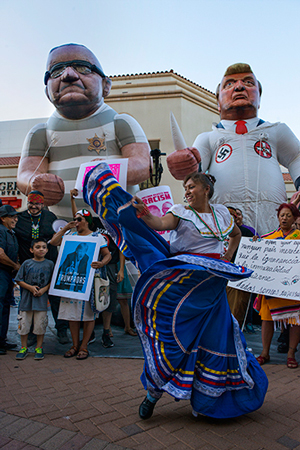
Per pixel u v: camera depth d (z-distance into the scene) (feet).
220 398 7.64
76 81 19.07
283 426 7.65
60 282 13.50
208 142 20.75
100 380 10.60
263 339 12.73
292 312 12.00
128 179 18.70
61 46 19.69
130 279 17.61
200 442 6.95
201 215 8.10
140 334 8.05
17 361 12.81
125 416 8.10
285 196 20.02
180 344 7.41
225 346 7.66
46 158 20.99
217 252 8.05
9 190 59.41
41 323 13.24
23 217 16.05
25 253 15.85
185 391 7.20
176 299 7.50
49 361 12.81
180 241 8.00
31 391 9.68
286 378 10.89
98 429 7.46
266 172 19.42
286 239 12.92
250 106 20.22
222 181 19.51
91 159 20.02
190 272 7.48
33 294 13.24
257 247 13.08
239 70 20.53
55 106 19.97
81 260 13.62
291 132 20.57
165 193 16.60
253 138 19.95
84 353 13.15
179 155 17.26
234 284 13.07
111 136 20.11
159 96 46.42
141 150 19.65
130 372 11.39
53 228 16.25
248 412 7.71
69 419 7.92
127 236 7.86
